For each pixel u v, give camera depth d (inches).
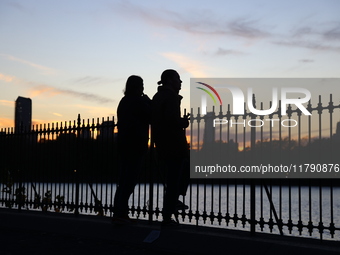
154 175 270.5
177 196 249.0
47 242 252.8
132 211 272.1
